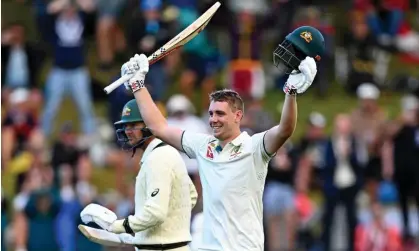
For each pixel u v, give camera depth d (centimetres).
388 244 6309
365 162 6359
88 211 3441
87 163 6228
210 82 7812
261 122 6681
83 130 7300
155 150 3434
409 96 8138
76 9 7275
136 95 3394
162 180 3388
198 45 7738
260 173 3259
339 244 6272
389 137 6506
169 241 3434
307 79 3131
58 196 5859
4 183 6700
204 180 3306
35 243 5772
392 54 8806
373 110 6606
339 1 8644
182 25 7312
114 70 8156
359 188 6288
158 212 3366
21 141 6894
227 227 3250
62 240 5809
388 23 8625
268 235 5972
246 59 7656
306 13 8069
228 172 3262
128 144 3541
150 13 7056
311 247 6322
